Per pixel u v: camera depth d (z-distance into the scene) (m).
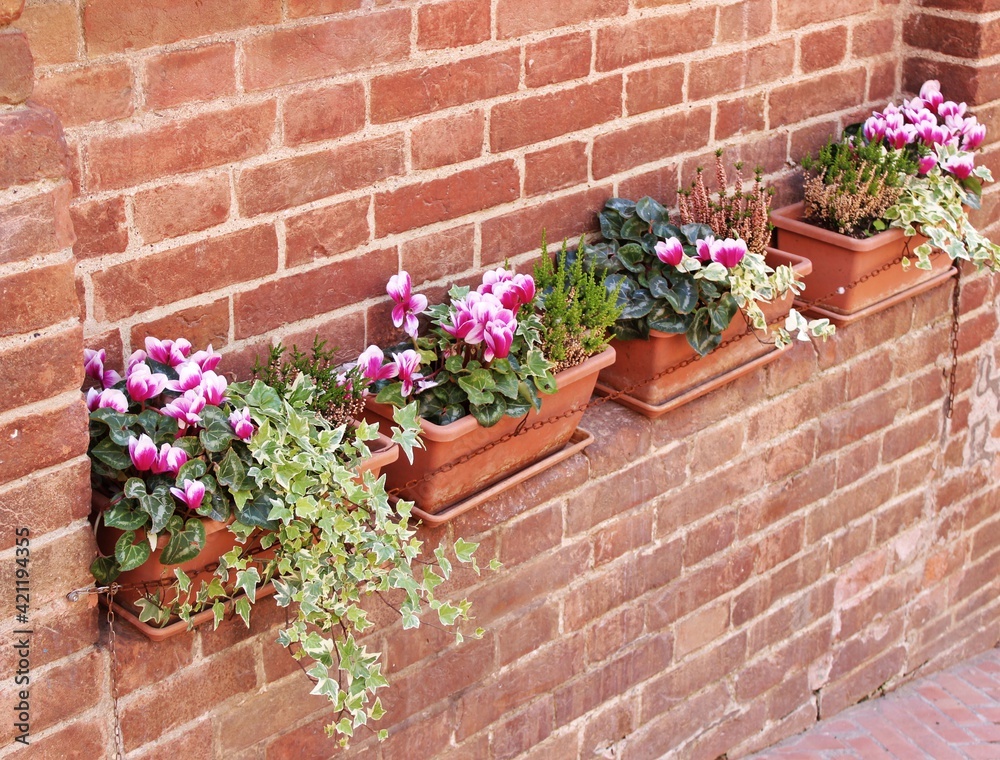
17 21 1.92
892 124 3.21
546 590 2.91
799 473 3.41
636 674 3.25
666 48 2.83
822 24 3.14
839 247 3.09
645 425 2.95
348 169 2.40
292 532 2.12
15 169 1.74
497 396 2.41
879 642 3.96
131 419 2.05
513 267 2.76
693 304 2.69
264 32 2.20
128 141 2.10
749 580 3.43
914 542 3.91
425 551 2.61
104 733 2.20
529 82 2.62
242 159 2.25
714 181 3.07
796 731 3.83
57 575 2.01
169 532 2.05
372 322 2.56
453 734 2.88
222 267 2.29
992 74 3.30
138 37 2.05
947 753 3.81
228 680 2.40
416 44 2.41
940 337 3.63
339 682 2.51
